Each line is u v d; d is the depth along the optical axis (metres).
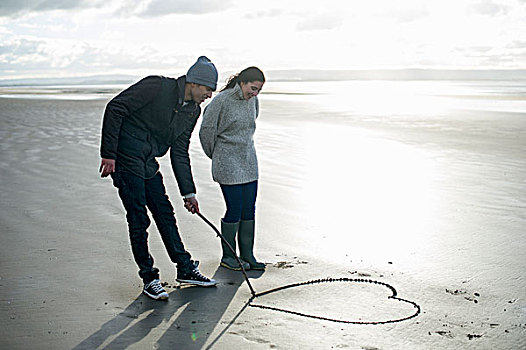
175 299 3.66
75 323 3.28
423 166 8.32
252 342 3.04
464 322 3.28
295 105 21.84
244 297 3.70
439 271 4.12
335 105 21.78
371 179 7.39
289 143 10.59
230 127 4.22
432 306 3.51
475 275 4.04
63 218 5.53
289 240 4.89
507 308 3.47
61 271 4.12
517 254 4.48
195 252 4.63
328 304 3.56
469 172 7.86
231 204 4.21
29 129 12.98
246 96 4.16
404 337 3.09
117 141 3.51
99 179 7.39
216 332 3.17
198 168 8.21
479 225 5.30
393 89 48.38
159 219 3.85
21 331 3.18
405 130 12.71
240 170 4.18
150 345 3.01
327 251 4.60
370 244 4.77
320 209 5.90
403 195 6.52
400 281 3.94
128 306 3.53
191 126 3.84
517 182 7.18
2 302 3.58
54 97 30.19
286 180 7.32
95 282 3.93
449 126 13.50
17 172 7.83
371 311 3.45
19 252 4.54
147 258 3.69
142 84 3.53
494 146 10.21
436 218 5.55
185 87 3.58
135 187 3.62
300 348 2.97
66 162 8.59
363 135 11.80
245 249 4.22
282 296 3.71
